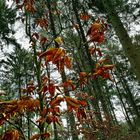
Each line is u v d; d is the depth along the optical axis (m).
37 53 1.62
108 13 5.76
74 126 5.25
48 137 1.26
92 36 1.30
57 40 1.19
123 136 8.38
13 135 1.14
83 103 1.21
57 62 1.14
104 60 1.32
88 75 1.32
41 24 1.83
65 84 1.27
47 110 1.26
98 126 6.49
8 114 1.21
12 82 9.89
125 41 5.29
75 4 7.77
